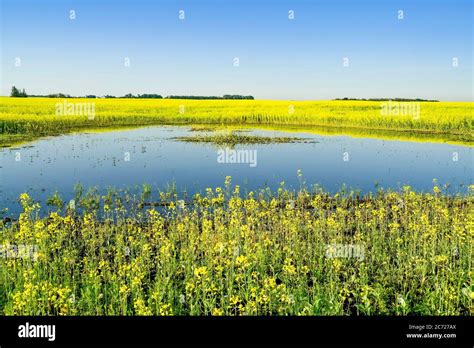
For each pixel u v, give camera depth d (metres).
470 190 15.24
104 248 9.97
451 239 9.71
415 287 8.16
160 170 19.06
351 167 19.69
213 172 18.69
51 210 12.98
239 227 10.41
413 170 19.02
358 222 11.42
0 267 8.49
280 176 17.97
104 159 21.56
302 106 52.03
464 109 43.94
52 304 7.54
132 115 41.78
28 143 27.05
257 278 8.26
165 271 8.66
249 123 41.88
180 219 12.19
